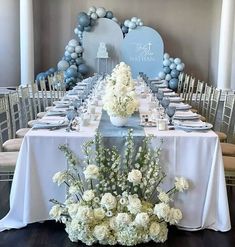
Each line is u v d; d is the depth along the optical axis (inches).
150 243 124.3
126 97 140.8
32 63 415.8
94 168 120.6
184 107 189.2
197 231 131.3
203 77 481.1
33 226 134.0
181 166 127.7
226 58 397.4
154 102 196.5
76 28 447.5
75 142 127.0
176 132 131.6
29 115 245.9
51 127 135.6
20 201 131.4
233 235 129.5
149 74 438.6
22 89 220.7
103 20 433.4
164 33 474.9
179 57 478.6
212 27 463.5
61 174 124.5
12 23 421.1
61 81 356.5
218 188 128.6
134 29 435.2
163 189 128.9
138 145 127.6
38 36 470.0
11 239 126.3
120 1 468.8
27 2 405.1
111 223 122.2
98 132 126.1
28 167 127.4
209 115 250.1
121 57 438.0
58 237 127.6
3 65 422.0
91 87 243.3
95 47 435.5
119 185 123.7
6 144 163.8
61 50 474.0
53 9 468.8
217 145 126.4
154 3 470.0
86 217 120.1
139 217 118.7
